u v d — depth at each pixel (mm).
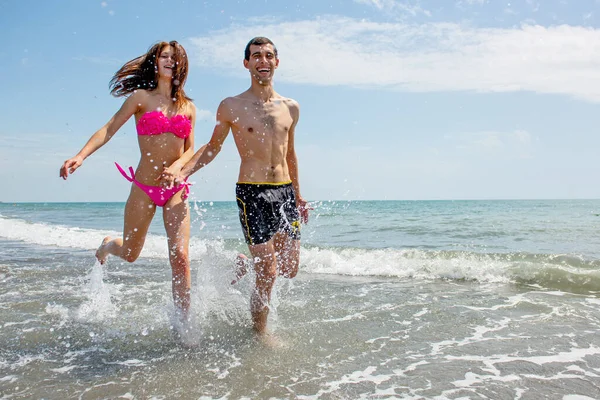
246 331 3479
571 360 2881
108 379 2648
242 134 3367
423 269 6016
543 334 3396
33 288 5082
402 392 2451
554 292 4789
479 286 5172
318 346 3180
